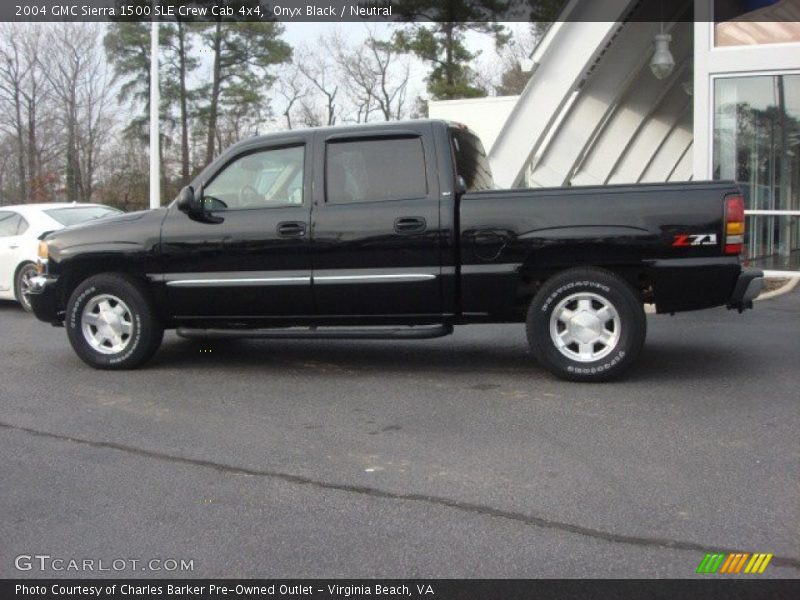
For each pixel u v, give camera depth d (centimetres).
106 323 733
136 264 710
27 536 393
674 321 911
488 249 638
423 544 373
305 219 664
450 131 673
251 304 687
